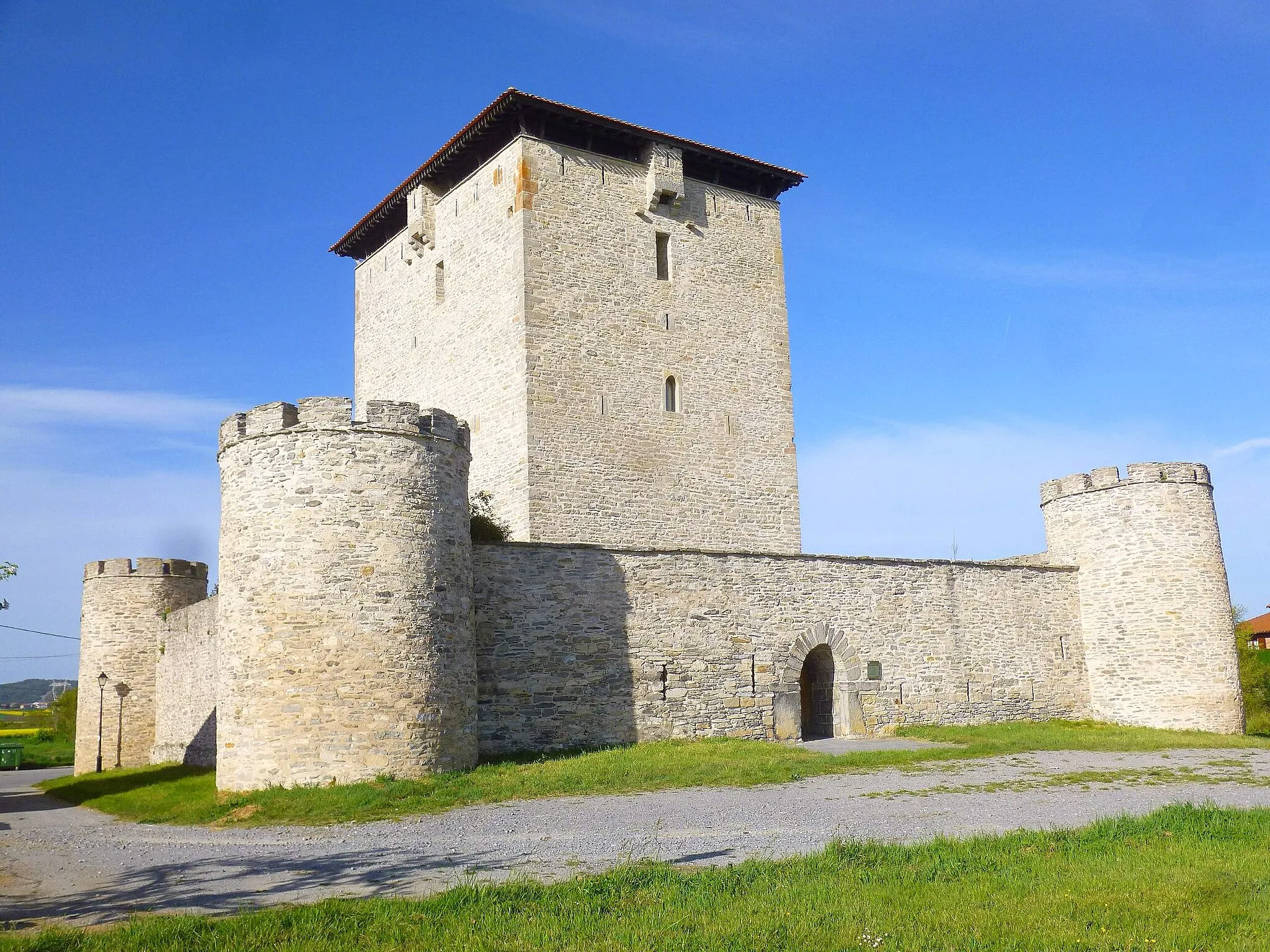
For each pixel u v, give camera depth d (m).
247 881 12.12
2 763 43.03
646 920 9.34
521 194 29.27
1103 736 25.58
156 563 35.06
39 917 10.79
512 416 28.75
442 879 11.71
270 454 19.38
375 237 36.97
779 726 25.52
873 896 9.97
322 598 18.56
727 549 27.23
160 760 32.59
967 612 29.16
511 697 22.19
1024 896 9.95
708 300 32.31
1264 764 20.88
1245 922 9.15
